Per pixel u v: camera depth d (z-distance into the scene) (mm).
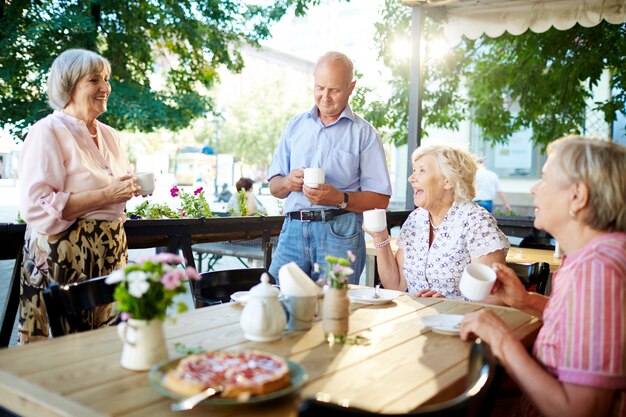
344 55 2893
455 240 2514
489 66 7352
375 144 3039
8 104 6062
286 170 3131
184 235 3562
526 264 2672
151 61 7484
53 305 1767
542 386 1407
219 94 26969
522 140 11836
